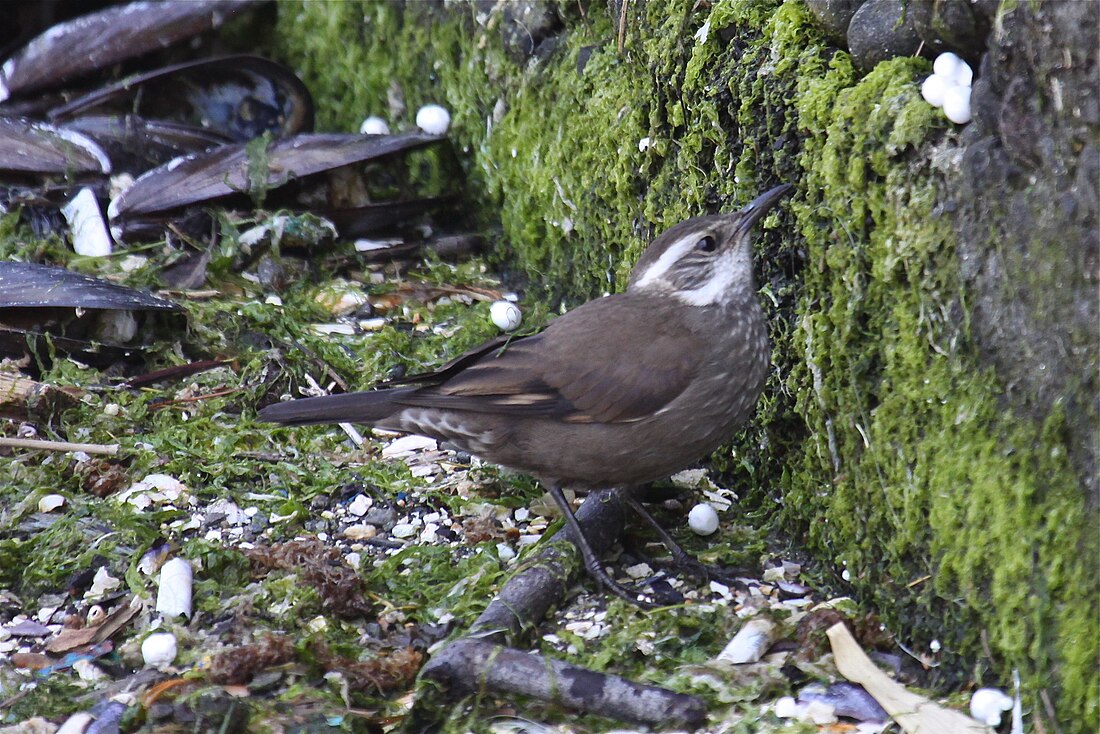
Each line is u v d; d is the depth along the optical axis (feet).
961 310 25.88
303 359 42.22
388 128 52.80
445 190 50.96
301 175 48.01
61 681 28.50
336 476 36.81
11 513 34.50
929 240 26.45
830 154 28.99
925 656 27.91
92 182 48.85
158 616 30.37
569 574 31.45
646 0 38.58
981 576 25.76
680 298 32.71
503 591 30.53
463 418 33.09
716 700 27.35
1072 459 23.41
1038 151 23.41
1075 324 22.90
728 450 36.24
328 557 32.89
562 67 44.47
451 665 27.27
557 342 32.63
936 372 26.81
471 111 49.39
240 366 41.78
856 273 28.91
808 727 26.35
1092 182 22.12
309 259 48.03
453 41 49.34
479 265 49.52
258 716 26.68
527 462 33.14
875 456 28.71
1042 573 24.14
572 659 29.07
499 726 26.89
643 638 29.73
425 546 33.58
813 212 30.50
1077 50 21.98
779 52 32.53
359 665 28.19
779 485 34.30
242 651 28.27
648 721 26.73
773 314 33.83
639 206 40.37
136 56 52.11
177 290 45.01
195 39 54.80
